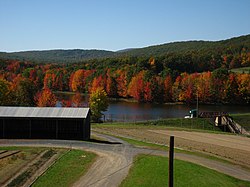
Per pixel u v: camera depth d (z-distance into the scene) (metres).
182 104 138.25
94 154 42.88
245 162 42.34
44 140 50.81
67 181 32.09
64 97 152.38
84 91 171.00
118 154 43.25
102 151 44.75
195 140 57.72
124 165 38.00
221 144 54.44
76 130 52.59
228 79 139.00
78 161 39.09
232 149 50.38
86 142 50.31
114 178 33.41
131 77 155.62
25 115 52.62
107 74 165.75
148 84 143.38
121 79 157.12
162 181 32.44
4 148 44.66
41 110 54.66
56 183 31.39
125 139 56.12
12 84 107.00
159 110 118.56
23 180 31.70
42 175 33.34
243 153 47.66
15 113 53.19
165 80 144.38
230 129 83.12
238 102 138.25
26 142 49.09
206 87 139.12
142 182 32.16
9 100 94.19
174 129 70.75
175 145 51.97
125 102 144.62
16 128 52.78
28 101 100.06
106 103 95.75
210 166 39.56
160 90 143.88
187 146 51.47
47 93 98.25
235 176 36.31
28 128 52.72
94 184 31.64
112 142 52.34
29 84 104.56
